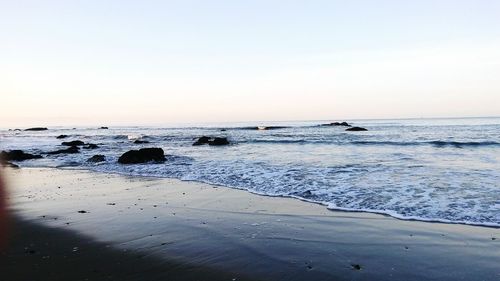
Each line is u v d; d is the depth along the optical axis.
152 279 6.20
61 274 6.41
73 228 9.21
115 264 6.84
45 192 14.61
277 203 11.56
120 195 13.59
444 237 7.96
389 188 12.70
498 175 14.32
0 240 8.45
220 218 10.05
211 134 61.47
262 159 22.27
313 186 13.62
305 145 32.34
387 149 26.42
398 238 8.02
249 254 7.30
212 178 16.66
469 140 30.97
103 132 94.25
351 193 12.27
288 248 7.60
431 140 31.92
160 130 94.12
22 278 6.26
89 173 20.73
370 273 6.35
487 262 6.63
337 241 7.96
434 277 6.14
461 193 11.55
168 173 19.08
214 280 6.16
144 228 9.18
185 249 7.62
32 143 50.75
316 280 6.14
